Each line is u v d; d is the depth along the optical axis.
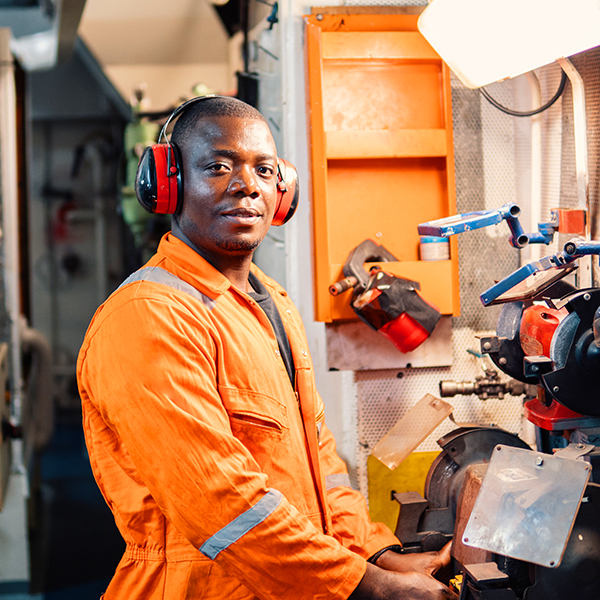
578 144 1.42
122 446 1.15
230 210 1.13
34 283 5.82
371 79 1.73
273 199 1.19
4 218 2.80
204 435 0.98
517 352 1.32
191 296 1.11
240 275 1.24
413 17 1.71
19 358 2.84
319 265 1.67
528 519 0.99
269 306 1.30
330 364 1.73
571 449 1.07
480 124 1.81
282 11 1.80
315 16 1.67
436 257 1.71
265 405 1.13
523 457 1.05
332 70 1.71
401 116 1.75
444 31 1.41
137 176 1.18
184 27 3.98
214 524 0.97
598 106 1.41
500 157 1.82
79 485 4.18
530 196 1.75
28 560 2.83
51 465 4.60
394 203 1.75
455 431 1.47
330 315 1.68
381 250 1.70
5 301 2.81
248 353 1.13
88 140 5.67
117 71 4.32
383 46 1.68
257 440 1.11
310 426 1.25
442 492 1.46
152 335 1.02
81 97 5.60
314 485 1.24
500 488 1.04
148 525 1.12
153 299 1.06
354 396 1.80
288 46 1.80
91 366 1.07
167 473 0.97
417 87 1.75
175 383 1.00
